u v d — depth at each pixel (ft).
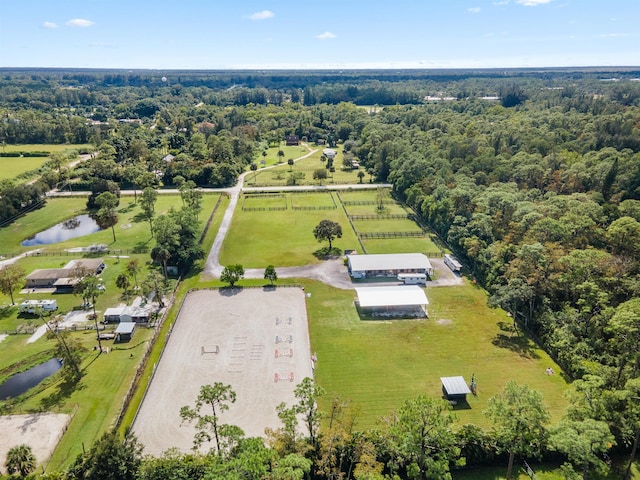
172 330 238.68
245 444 133.18
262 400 189.78
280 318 252.42
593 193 338.34
